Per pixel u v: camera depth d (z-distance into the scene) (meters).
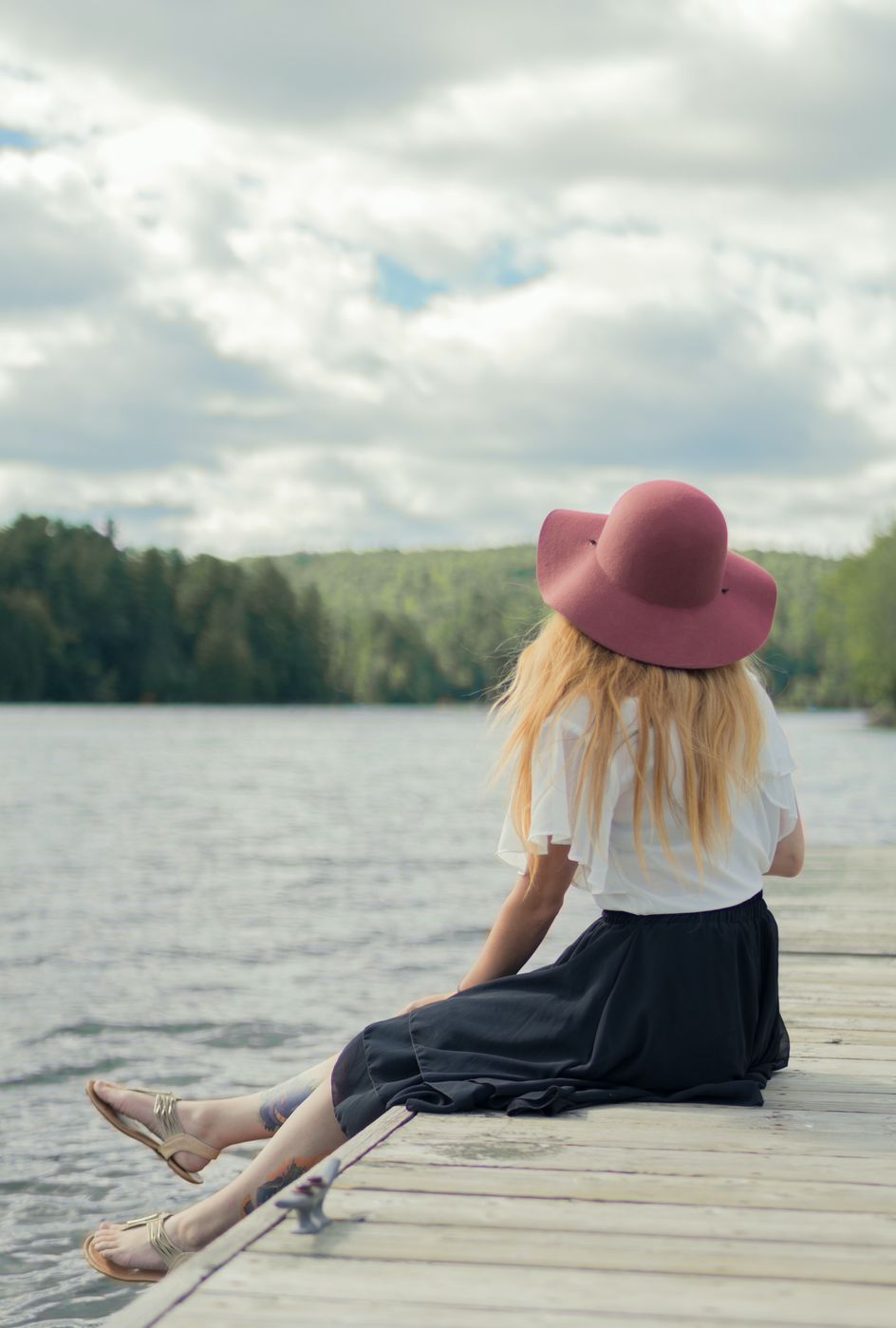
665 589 2.51
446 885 13.12
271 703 120.25
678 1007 2.49
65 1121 5.11
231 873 13.94
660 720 2.45
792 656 138.50
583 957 2.55
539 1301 1.69
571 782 2.46
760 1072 2.77
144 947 9.16
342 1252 1.85
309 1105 2.56
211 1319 1.63
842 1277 1.79
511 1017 2.56
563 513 2.73
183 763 40.12
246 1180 2.54
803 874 7.95
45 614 106.38
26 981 7.90
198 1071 5.86
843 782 31.75
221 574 118.25
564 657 2.54
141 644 112.06
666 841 2.47
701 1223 1.99
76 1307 3.47
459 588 180.88
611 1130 2.43
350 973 8.25
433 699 143.38
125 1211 4.16
